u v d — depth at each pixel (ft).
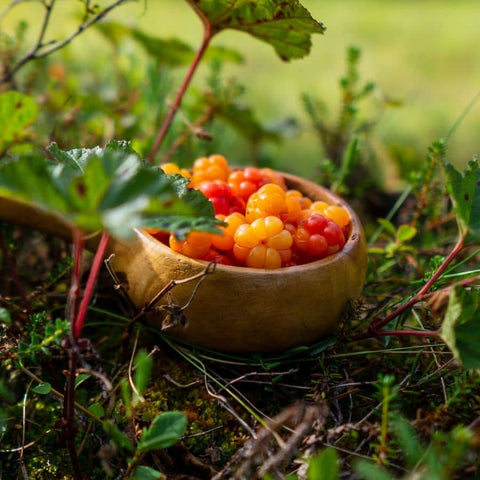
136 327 1.19
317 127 1.57
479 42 3.04
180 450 1.03
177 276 1.03
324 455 0.88
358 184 1.56
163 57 1.61
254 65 2.65
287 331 1.04
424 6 3.74
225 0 1.24
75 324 0.92
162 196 0.86
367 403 1.08
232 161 1.74
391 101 1.62
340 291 1.06
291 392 1.08
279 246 1.05
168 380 1.11
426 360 1.13
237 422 1.07
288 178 1.25
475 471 0.97
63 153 0.99
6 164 0.87
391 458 0.97
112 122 1.51
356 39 3.07
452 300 0.97
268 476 0.92
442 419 0.97
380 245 1.40
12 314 1.17
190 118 1.57
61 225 1.11
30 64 1.65
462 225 1.04
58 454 1.05
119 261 1.08
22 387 1.11
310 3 3.73
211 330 1.04
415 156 1.60
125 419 1.05
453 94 2.45
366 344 1.18
